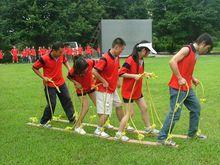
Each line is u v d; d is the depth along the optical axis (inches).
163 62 911.7
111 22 1156.5
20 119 294.2
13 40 1301.7
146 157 198.5
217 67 734.5
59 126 272.4
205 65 788.6
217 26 1494.8
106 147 217.3
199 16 1425.9
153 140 231.8
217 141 226.4
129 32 1163.9
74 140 231.9
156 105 345.4
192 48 214.1
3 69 816.3
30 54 1173.1
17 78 604.4
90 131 256.8
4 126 270.5
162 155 201.2
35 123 279.9
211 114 301.3
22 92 441.4
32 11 1279.5
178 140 228.7
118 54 235.6
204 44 213.2
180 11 1457.9
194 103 224.4
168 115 217.9
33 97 403.2
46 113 269.3
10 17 1314.0
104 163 191.6
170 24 1432.1
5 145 223.3
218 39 1503.4
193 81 231.1
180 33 1451.8
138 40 1169.4
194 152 205.2
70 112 278.7
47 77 269.1
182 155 201.2
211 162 190.9
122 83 236.2
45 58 265.7
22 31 1277.1
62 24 1325.0
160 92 421.1
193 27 1461.6
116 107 250.7
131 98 234.7
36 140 232.8
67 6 1344.7
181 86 213.9
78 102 367.2
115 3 1568.7
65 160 196.1
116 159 196.7
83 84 248.4
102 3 1534.2
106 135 237.6
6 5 1300.4
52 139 235.3
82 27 1333.7
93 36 1323.8
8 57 1210.0
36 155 204.1
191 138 232.1
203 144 218.8
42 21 1272.1
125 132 247.9
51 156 202.4
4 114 313.7
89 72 246.7
